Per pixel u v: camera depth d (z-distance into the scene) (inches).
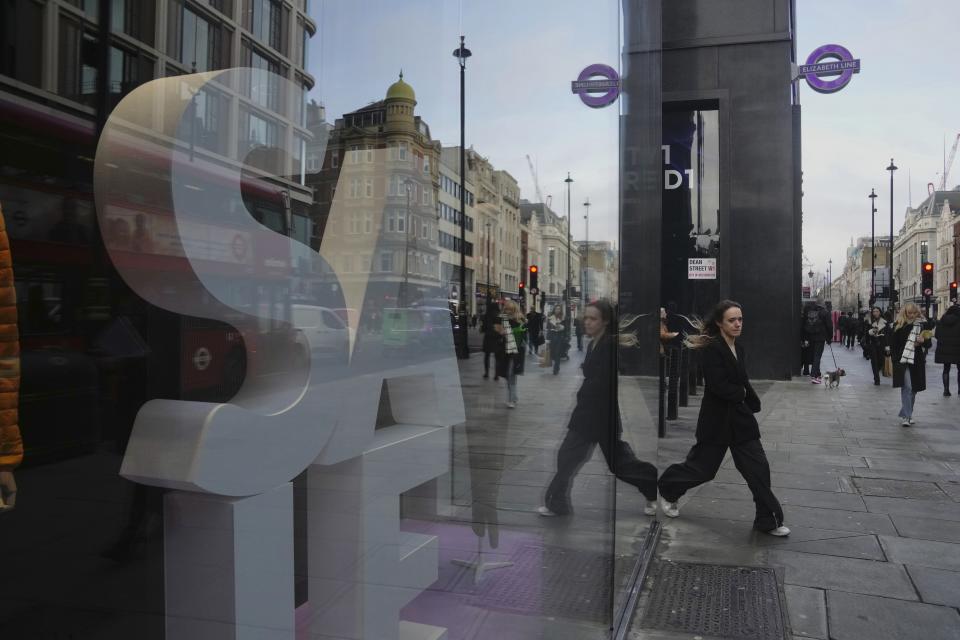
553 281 96.8
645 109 144.3
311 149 61.5
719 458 181.0
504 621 90.3
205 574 50.3
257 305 55.2
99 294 40.5
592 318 104.4
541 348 94.4
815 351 525.7
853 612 126.9
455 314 82.4
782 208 534.0
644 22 141.2
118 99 41.3
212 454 49.8
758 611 127.2
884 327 527.2
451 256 81.8
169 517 46.8
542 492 94.8
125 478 42.8
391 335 73.9
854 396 455.5
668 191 554.9
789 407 404.2
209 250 49.6
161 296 45.4
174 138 45.9
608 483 104.6
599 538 102.2
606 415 105.8
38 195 36.5
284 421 58.2
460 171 83.0
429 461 82.9
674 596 134.0
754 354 542.6
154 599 45.8
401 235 73.8
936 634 118.3
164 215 45.3
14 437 35.8
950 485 220.1
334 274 64.8
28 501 37.1
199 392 49.4
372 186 69.7
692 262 550.3
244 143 53.0
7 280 35.2
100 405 40.8
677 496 184.9
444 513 86.2
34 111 36.1
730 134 541.6
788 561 153.4
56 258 37.7
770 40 531.8
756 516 175.3
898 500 202.8
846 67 531.5
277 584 58.5
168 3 44.8
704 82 544.7
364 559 72.8
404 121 73.2
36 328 36.8
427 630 83.7
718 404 178.4
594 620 100.6
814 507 195.8
